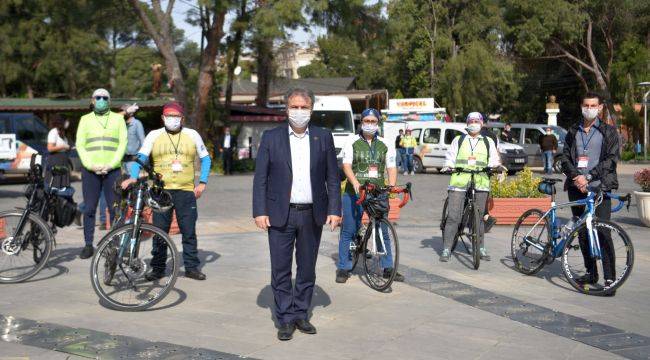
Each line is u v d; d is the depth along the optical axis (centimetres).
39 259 709
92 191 819
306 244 542
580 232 702
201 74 2950
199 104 2956
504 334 545
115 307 597
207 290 678
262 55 3281
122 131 820
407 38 5166
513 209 1168
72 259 824
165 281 628
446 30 4975
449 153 842
